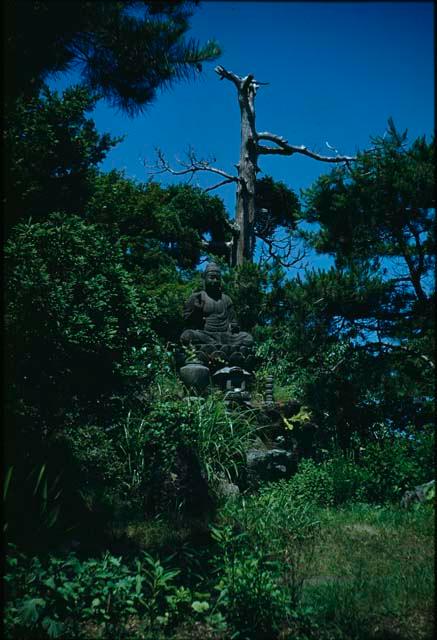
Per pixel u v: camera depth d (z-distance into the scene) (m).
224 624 4.48
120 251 9.31
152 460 8.80
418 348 10.22
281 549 6.23
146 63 6.81
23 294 7.68
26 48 6.06
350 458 10.21
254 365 13.08
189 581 5.28
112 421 9.38
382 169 10.23
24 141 11.13
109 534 6.78
